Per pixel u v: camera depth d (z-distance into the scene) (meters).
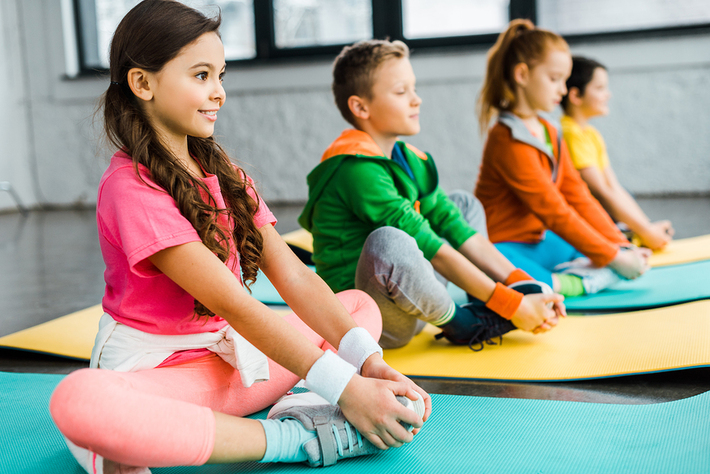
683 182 4.09
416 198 1.37
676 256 2.12
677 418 0.87
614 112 4.14
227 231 0.82
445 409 0.95
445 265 1.24
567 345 1.24
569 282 1.63
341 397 0.75
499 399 0.99
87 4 4.87
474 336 1.24
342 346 0.83
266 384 0.89
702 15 4.01
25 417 0.99
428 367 1.15
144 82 0.77
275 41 4.65
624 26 4.14
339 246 1.31
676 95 4.02
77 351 1.34
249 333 0.74
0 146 4.76
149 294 0.77
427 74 4.37
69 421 0.62
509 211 1.80
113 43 0.79
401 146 1.42
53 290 2.13
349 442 0.78
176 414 0.66
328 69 4.54
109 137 0.79
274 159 4.71
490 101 1.80
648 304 1.50
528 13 4.26
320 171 1.33
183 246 0.74
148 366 0.78
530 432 0.86
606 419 0.89
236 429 0.71
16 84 4.91
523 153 1.67
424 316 1.18
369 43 1.35
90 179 4.96
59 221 4.22
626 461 0.76
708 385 1.03
